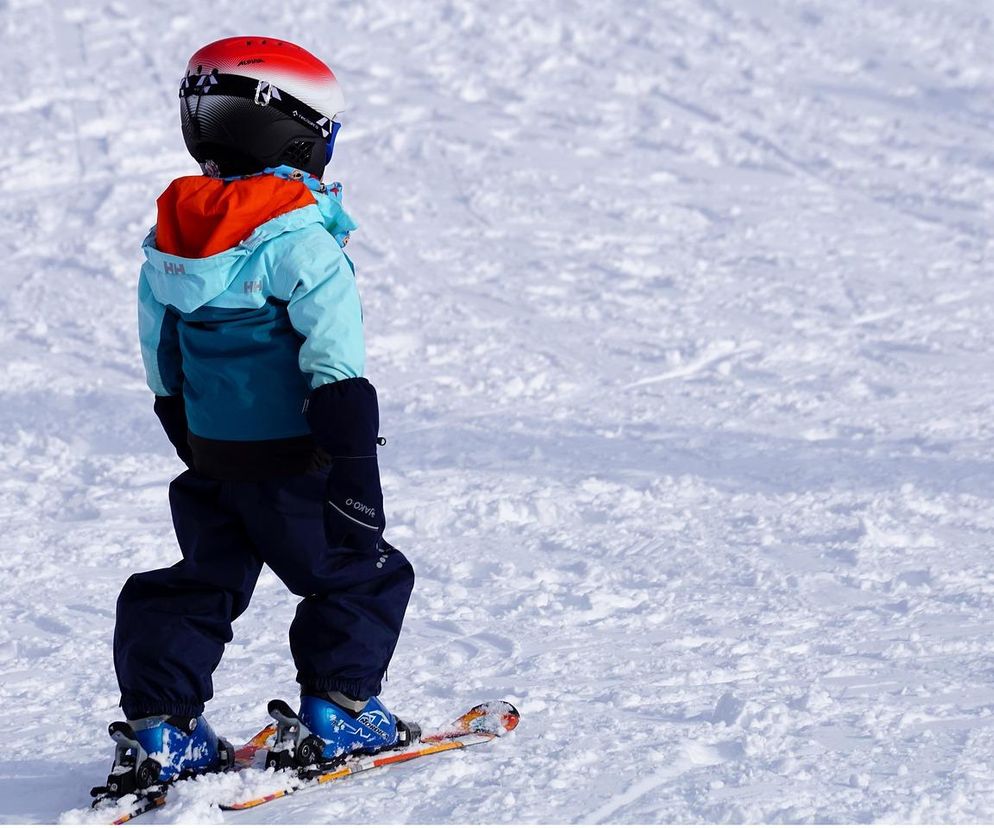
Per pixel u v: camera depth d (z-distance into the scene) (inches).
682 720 524.1
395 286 1632.6
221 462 420.5
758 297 1656.0
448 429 1135.0
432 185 2079.2
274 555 425.1
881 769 456.8
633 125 2468.0
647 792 430.6
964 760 467.5
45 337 1419.8
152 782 416.8
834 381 1337.4
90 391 1236.5
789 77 2824.8
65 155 2082.9
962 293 1707.7
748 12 3223.4
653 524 881.5
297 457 418.9
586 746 477.1
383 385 1286.9
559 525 887.7
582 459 1047.6
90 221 1836.9
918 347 1477.6
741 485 980.6
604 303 1612.9
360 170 2129.7
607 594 733.3
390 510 893.8
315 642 435.5
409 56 2743.6
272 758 434.0
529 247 1834.4
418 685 582.6
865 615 701.9
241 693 574.9
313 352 400.2
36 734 516.7
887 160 2374.5
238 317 410.9
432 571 788.0
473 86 2596.0
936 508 921.5
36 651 645.9
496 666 613.9
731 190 2174.0
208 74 419.2
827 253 1871.3
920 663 614.5
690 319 1557.6
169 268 410.9
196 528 427.5
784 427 1165.1
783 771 452.8
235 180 418.0
